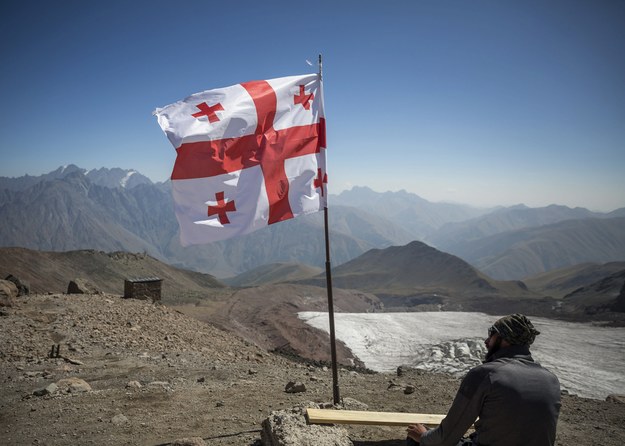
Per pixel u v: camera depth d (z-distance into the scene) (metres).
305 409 6.41
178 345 19.09
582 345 68.56
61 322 19.28
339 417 6.00
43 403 8.77
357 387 11.01
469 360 54.84
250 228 7.40
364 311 117.44
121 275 149.25
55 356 14.66
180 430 7.13
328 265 7.84
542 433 3.49
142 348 17.34
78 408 8.36
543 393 3.52
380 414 6.16
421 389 10.55
